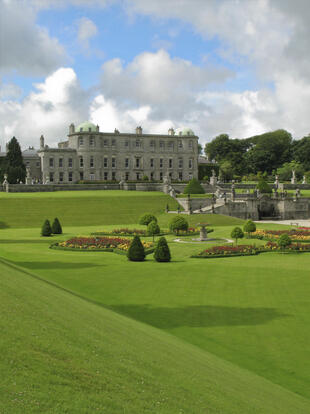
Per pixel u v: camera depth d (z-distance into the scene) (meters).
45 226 54.50
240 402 11.10
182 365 12.93
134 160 137.12
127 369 11.05
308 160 180.50
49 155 126.25
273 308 22.94
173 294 25.62
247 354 16.80
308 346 17.69
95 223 72.94
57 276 29.66
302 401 12.94
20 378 8.86
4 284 17.05
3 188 94.75
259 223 76.88
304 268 34.44
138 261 37.44
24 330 11.48
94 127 132.75
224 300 24.45
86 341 12.28
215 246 44.81
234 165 187.25
